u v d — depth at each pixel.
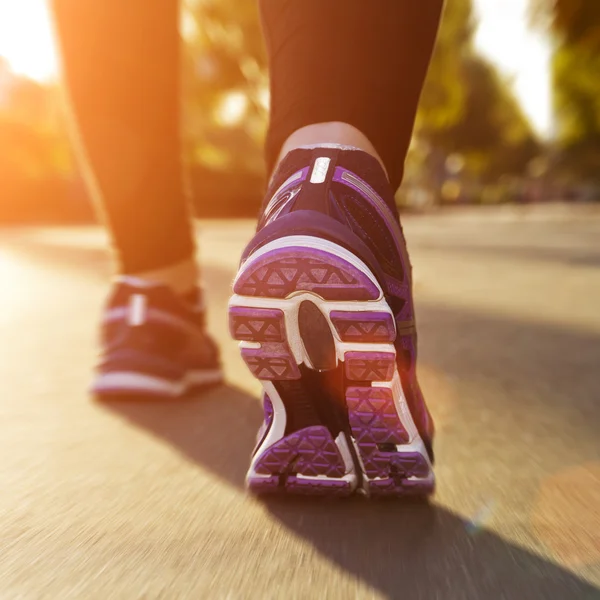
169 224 1.45
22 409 1.39
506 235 8.19
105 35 1.35
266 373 0.78
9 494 0.90
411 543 0.73
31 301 3.15
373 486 0.82
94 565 0.68
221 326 2.41
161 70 1.39
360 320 0.74
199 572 0.66
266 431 0.83
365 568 0.67
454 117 19.05
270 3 0.90
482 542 0.73
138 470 0.99
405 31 0.86
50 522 0.80
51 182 17.97
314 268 0.73
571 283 3.48
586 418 1.27
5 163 17.19
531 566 0.67
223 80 17.25
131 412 1.35
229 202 19.38
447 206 31.39
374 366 0.75
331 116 0.85
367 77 0.85
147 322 1.44
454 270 4.19
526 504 0.84
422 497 0.86
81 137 1.41
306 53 0.86
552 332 2.21
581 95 22.94
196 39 16.83
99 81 1.37
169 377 1.43
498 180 35.91
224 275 4.01
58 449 1.11
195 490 0.90
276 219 0.77
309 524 0.78
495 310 2.67
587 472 0.97
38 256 5.67
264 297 0.75
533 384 1.55
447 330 2.28
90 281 3.91
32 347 2.12
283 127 0.88
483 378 1.61
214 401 1.44
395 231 0.82
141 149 1.40
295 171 0.81
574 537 0.74
